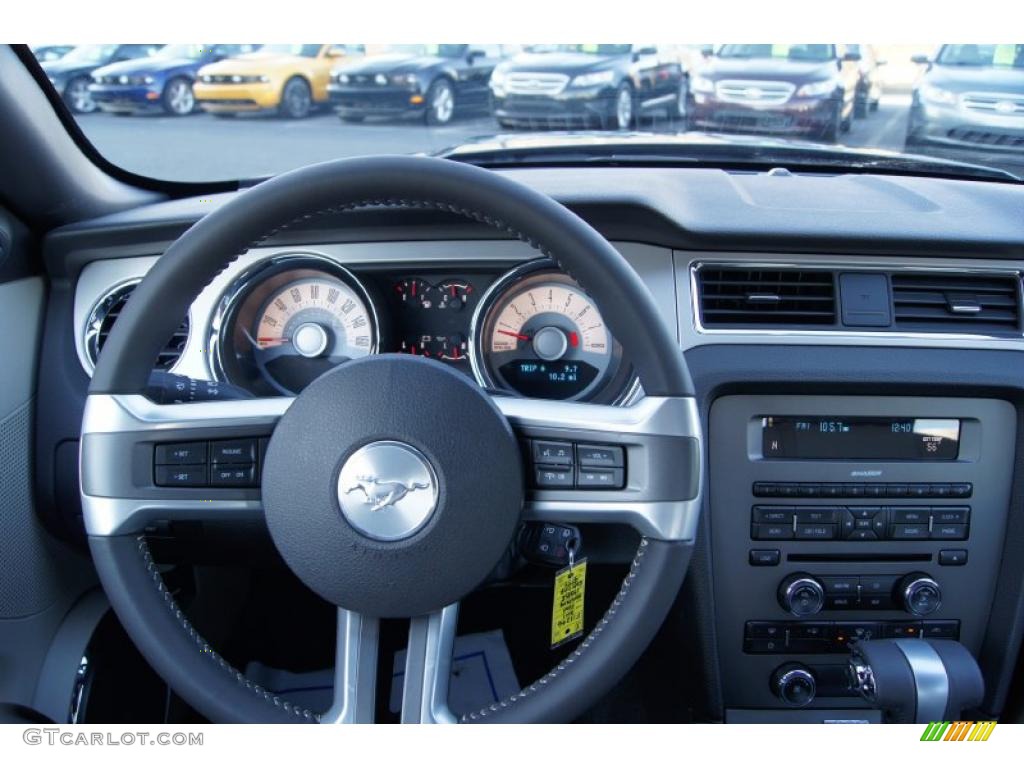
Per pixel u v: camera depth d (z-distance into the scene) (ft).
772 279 5.18
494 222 3.35
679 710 6.07
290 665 6.88
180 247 3.35
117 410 3.46
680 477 3.41
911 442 5.20
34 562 5.44
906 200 5.69
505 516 3.41
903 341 5.11
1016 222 5.31
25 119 4.95
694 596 5.27
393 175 3.27
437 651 3.66
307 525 3.42
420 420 3.34
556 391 5.18
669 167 6.61
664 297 5.09
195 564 5.52
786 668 5.40
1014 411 5.18
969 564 5.28
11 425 5.19
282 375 5.32
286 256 5.12
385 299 5.33
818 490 5.17
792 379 5.00
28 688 5.48
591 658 3.46
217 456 3.56
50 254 5.36
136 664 6.05
